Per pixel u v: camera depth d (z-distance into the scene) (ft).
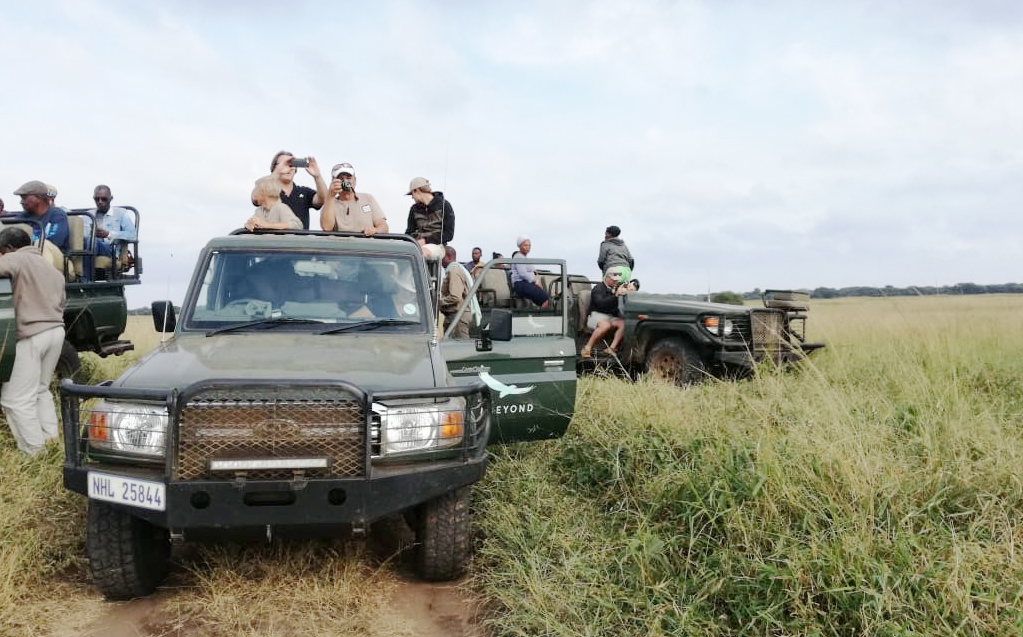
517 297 26.23
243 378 11.55
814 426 16.60
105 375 29.99
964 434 16.60
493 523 14.79
